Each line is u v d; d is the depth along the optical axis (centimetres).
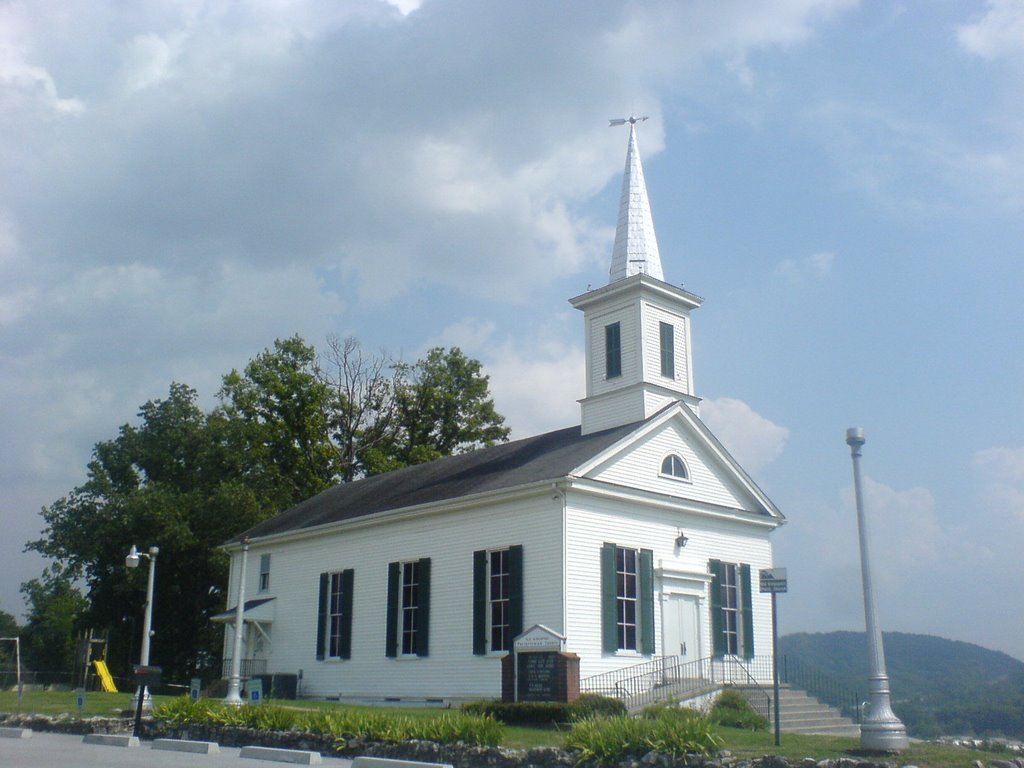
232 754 1945
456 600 2812
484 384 5922
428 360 5878
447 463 3562
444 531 2912
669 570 2805
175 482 4875
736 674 2916
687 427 3030
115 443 4991
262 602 3528
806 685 2911
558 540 2567
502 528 2734
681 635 2808
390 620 2998
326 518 3444
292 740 1989
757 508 3203
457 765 1753
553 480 2566
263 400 5441
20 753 1928
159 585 4762
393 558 3072
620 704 2170
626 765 1585
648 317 3102
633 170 3438
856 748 1608
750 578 3091
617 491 2688
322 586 3334
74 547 4662
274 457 5406
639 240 3297
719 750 1552
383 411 5803
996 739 2181
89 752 1970
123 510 4584
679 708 2180
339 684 3150
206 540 4622
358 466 5659
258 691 2308
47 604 7906
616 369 3111
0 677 5472
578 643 2505
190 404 5106
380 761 1664
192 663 4912
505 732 1962
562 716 2106
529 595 2600
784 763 1477
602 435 2970
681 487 2945
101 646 5784
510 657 2355
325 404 5616
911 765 1444
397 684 2930
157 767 1652
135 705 2567
